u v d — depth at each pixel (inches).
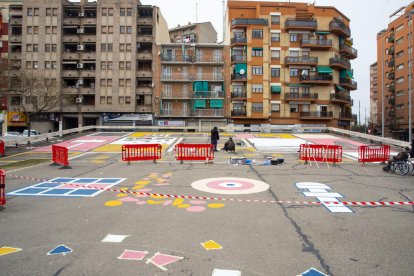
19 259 172.7
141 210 277.9
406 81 2278.5
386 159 612.1
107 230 222.1
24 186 394.0
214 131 822.5
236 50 2052.2
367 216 257.8
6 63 1071.0
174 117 2046.0
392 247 190.1
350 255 178.2
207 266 163.8
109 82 2054.6
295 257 175.5
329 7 2110.0
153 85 2054.6
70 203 304.7
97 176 472.4
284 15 2062.0
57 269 160.2
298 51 2057.1
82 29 2065.7
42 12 2063.2
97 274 154.8
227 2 2138.3
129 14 2078.0
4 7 2158.0
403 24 2319.1
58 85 2033.7
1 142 764.0
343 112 2225.6
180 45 2069.4
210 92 2037.4
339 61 2060.8
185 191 361.7
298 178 449.1
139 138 1194.0
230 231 220.1
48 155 786.2
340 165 589.3
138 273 155.8
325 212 270.7
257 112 1999.3
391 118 2487.7
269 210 277.6
